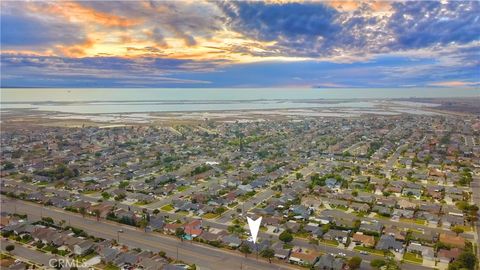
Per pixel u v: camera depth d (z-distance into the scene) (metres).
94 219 184.25
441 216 184.88
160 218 181.75
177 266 133.88
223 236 160.50
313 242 155.50
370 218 184.62
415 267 136.25
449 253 142.12
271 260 141.50
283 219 181.50
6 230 165.75
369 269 134.00
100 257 143.75
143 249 151.00
